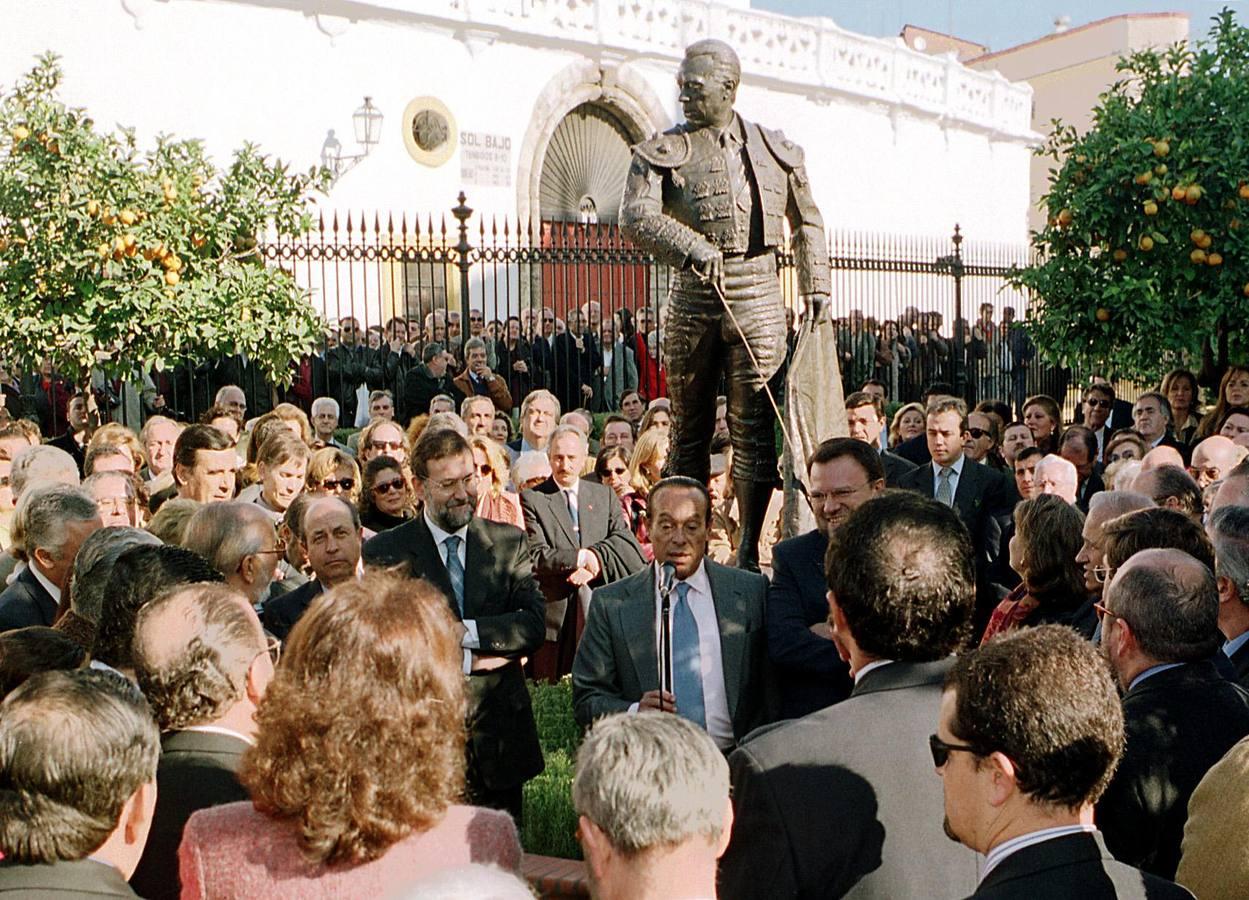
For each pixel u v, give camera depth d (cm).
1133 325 921
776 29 2408
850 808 254
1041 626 241
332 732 219
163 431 766
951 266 1716
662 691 404
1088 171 922
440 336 1501
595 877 213
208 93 1628
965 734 229
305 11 1716
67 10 1498
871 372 1762
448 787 228
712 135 662
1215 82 890
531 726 486
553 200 2119
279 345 995
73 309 897
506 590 486
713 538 742
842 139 2569
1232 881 259
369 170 1794
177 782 276
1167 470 533
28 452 561
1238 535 396
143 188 906
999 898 218
